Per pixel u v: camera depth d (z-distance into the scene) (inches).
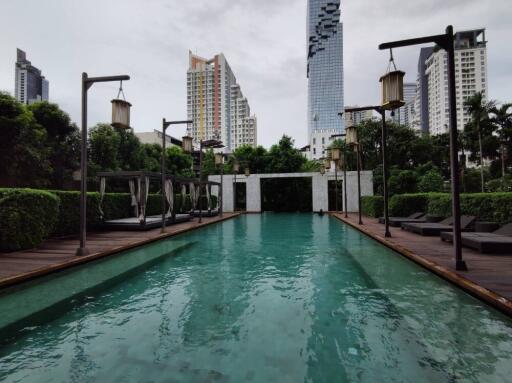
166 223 501.4
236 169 964.0
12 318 137.7
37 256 240.1
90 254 247.8
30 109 690.2
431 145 1190.9
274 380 89.5
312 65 4252.0
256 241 369.1
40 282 192.5
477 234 270.1
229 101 2992.1
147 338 118.0
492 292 141.3
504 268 185.6
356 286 181.2
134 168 938.7
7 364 100.2
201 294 171.0
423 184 859.4
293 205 1188.5
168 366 97.9
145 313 143.5
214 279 201.3
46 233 298.5
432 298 155.6
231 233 451.8
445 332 118.0
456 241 184.2
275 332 122.4
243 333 121.8
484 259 213.3
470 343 109.2
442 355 101.7
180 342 114.7
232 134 3029.0
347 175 937.5
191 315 140.9
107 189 805.9
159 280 199.3
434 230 342.3
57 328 127.5
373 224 504.7
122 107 256.5
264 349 108.7
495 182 1034.7
